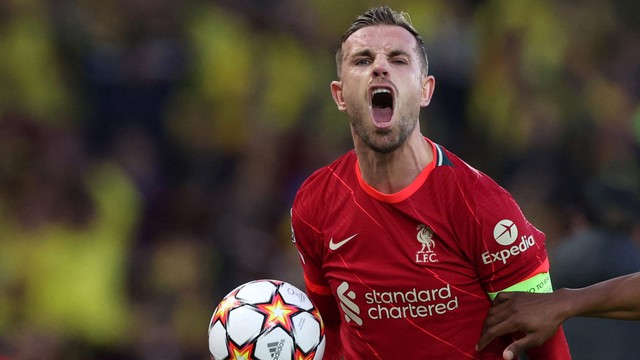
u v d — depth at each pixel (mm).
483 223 13188
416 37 13672
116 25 34219
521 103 34094
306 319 14078
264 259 31062
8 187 30188
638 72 36219
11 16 33688
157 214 32094
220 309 14164
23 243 29578
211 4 35188
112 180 31688
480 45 34969
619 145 34312
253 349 13812
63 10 34219
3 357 27797
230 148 33875
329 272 14203
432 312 13602
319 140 33688
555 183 31609
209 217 32156
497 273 13375
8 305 28953
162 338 29766
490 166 33750
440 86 34125
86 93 33500
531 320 13164
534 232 13586
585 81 35062
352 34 13648
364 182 13633
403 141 13266
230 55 34500
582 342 18047
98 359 29594
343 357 15984
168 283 30531
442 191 13367
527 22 35031
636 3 37125
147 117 33656
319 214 14047
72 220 30328
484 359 13867
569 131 34031
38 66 33375
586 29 35969
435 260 13406
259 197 32188
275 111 34250
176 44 34250
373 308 13828
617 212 18594
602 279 18344
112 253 30484
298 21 35688
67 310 29328
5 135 30922
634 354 17938
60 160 31078
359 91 13320
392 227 13492
